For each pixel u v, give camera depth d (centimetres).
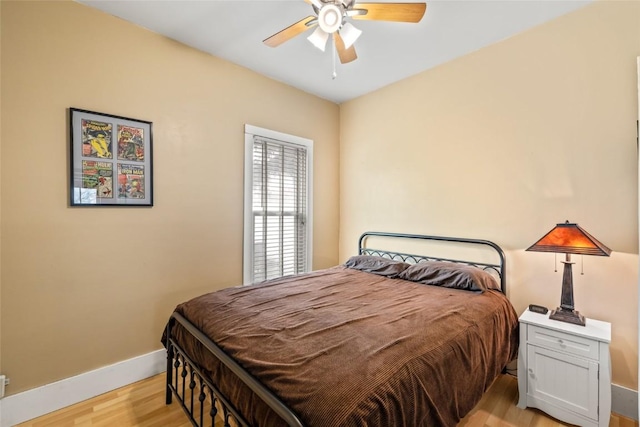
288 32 177
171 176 237
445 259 275
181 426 174
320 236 355
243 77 281
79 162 196
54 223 188
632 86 182
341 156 374
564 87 207
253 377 113
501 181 238
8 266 174
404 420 105
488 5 196
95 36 201
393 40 237
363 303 184
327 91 338
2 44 171
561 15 207
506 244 235
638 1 181
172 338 187
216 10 204
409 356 123
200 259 255
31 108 179
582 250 172
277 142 309
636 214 182
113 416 183
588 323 184
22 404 177
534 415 183
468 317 167
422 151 291
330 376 105
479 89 250
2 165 171
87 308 201
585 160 199
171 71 236
